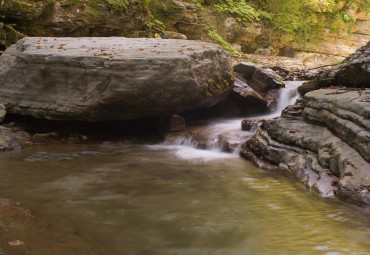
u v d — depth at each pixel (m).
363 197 3.57
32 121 7.52
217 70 7.39
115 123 7.89
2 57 7.63
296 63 16.89
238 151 6.45
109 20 11.20
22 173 4.80
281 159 5.25
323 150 4.69
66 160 5.68
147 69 6.23
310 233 3.00
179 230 3.03
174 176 4.85
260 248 2.72
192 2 16.20
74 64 6.48
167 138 7.58
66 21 10.31
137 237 2.88
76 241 2.74
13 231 2.80
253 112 8.91
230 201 3.83
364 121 4.25
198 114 8.61
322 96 5.61
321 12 22.48
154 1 14.22
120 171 5.06
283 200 3.88
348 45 24.17
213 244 2.78
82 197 3.86
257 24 19.23
